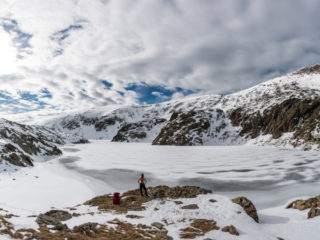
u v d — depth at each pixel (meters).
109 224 11.54
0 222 9.09
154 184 28.23
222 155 54.53
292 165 37.22
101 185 27.81
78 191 24.27
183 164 42.62
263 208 19.27
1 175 29.28
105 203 17.11
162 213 13.87
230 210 13.84
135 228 11.10
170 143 99.06
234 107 115.19
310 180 27.55
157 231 10.73
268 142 76.00
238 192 24.12
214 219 12.53
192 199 16.62
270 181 27.97
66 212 13.27
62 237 8.65
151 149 80.25
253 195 22.92
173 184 28.02
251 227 11.86
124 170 37.88
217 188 25.88
